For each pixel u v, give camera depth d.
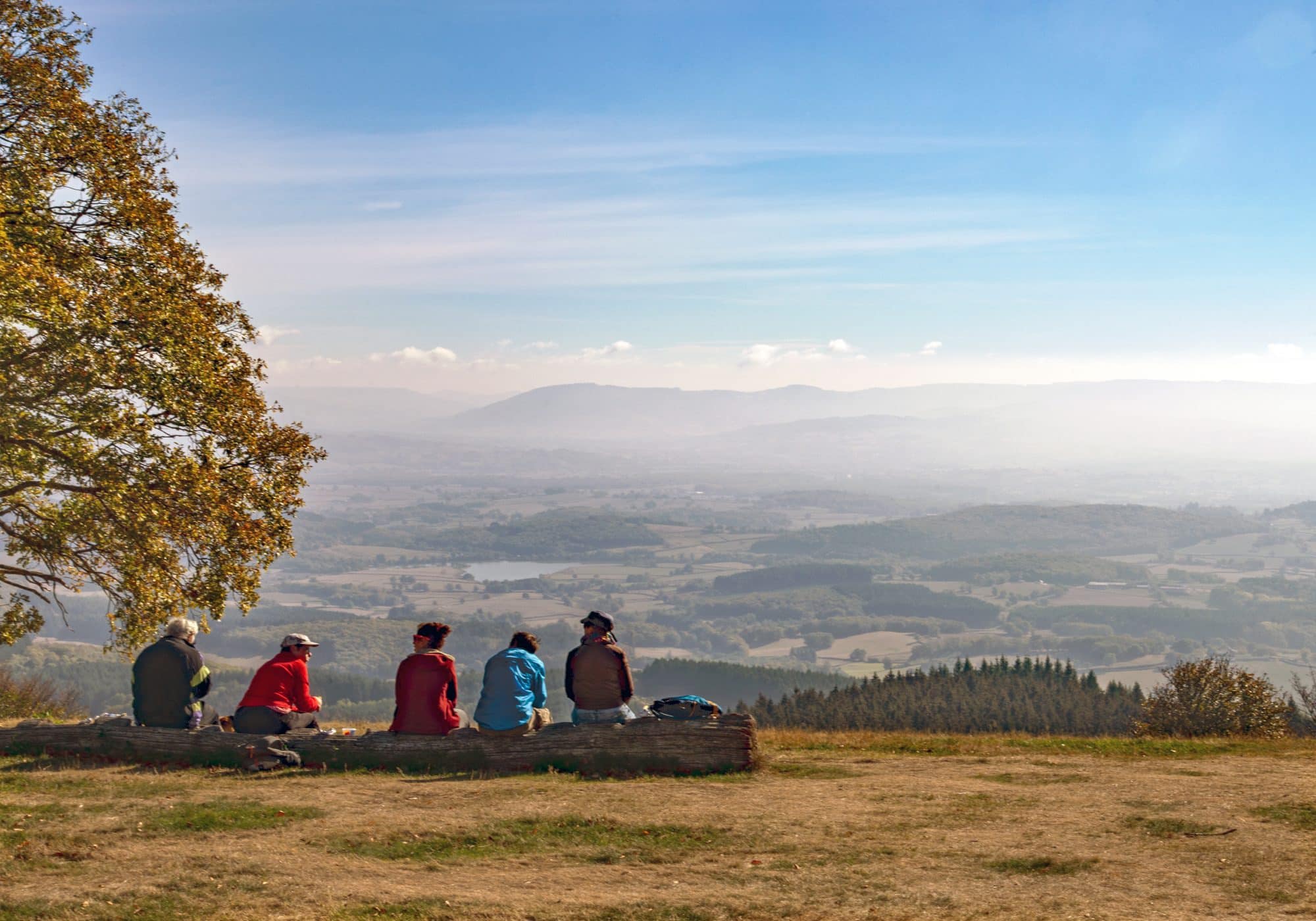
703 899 7.30
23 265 16.48
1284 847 8.41
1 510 20.53
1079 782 11.85
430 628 12.97
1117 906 7.06
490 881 7.80
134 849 8.38
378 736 12.52
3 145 19.16
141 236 20.56
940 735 17.95
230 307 21.88
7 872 7.69
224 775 11.56
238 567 20.72
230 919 6.75
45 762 12.12
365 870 7.99
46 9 19.98
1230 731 25.95
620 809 10.09
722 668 196.62
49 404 18.41
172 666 12.80
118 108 21.06
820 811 10.13
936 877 7.90
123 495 19.19
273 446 21.50
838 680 189.88
